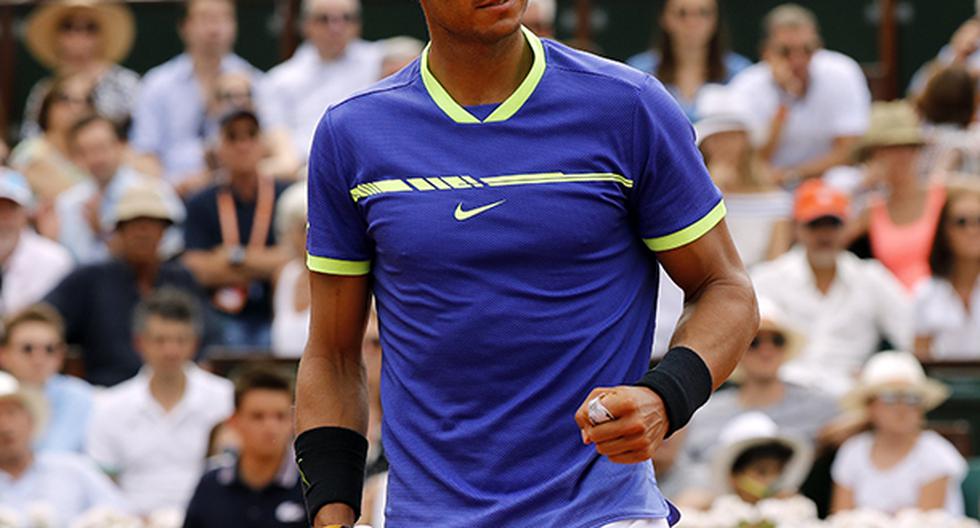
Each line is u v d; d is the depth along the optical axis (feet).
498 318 29.73
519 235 29.66
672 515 31.65
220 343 86.12
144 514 75.15
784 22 99.71
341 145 30.73
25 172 100.12
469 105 30.25
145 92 106.83
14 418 70.38
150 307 76.38
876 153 89.10
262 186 91.50
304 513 63.36
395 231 30.07
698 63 97.40
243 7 114.73
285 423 63.36
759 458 68.23
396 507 30.73
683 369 28.86
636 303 30.50
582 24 110.52
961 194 85.56
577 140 29.89
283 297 83.61
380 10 113.09
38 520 65.57
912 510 67.10
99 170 96.99
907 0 111.04
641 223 30.42
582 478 29.99
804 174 98.22
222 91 102.17
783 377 74.02
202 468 76.13
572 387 29.91
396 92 30.71
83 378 84.12
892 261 87.25
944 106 97.40
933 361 75.87
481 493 30.04
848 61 101.04
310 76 105.29
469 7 29.25
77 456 74.54
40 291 90.68
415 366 30.37
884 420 69.82
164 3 114.93
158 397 76.64
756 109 99.55
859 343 80.53
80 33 111.96
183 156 105.91
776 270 81.61
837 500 70.59
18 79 115.96
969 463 71.41
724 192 86.33
